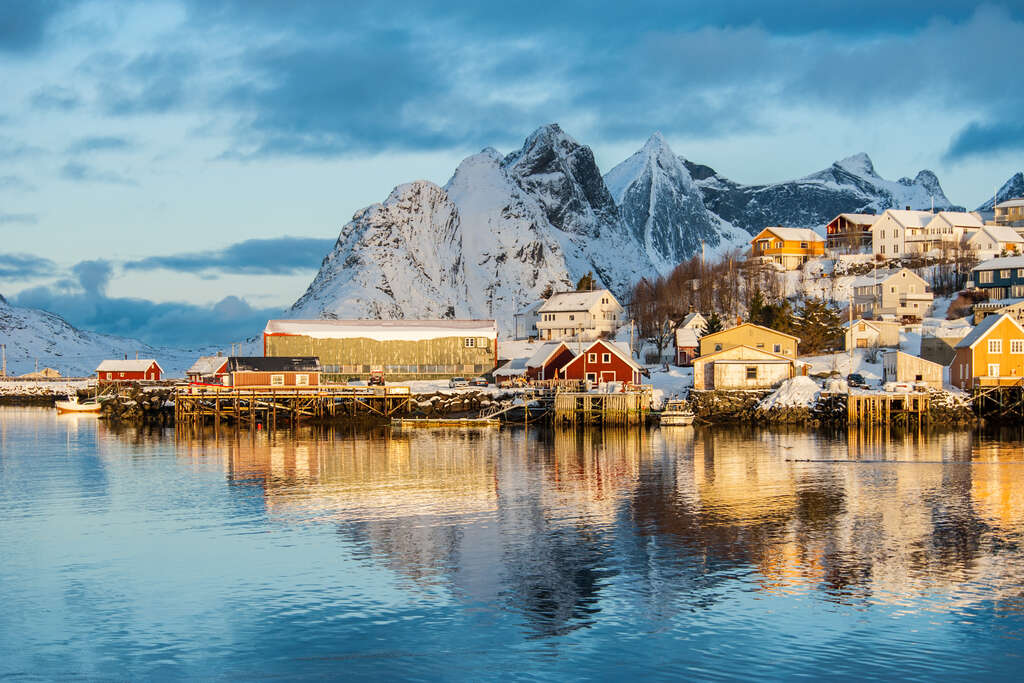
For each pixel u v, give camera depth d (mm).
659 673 35219
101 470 78500
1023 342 112188
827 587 44156
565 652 37125
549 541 52469
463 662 36312
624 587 44312
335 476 74188
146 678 35281
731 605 41906
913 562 48000
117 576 46625
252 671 35750
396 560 48906
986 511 59406
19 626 40188
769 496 64688
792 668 35531
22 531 55688
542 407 118125
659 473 74688
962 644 37625
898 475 73188
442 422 115000
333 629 39594
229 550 51094
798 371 125375
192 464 81750
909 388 109750
